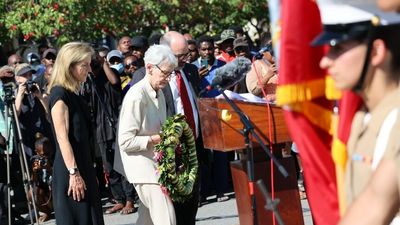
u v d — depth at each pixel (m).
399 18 3.81
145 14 19.94
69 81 9.01
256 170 8.41
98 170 14.69
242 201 8.62
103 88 13.75
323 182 4.61
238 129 8.32
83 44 9.11
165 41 11.37
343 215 3.91
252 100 8.62
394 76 3.88
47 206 13.59
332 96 4.50
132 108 8.87
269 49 11.27
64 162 8.94
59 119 8.89
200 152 12.11
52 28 18.38
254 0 20.84
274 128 8.34
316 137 4.60
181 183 9.02
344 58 3.92
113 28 19.25
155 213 8.95
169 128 8.96
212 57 14.66
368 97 3.94
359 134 4.04
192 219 9.49
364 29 3.88
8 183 12.45
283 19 4.47
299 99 4.49
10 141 13.23
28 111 13.72
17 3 18.73
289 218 8.48
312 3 4.45
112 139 13.71
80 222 9.02
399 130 3.61
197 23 20.89
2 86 13.61
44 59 14.97
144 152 8.92
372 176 3.61
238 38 14.05
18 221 13.47
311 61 4.50
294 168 8.51
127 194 13.70
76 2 18.52
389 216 3.52
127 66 14.02
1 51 19.61
